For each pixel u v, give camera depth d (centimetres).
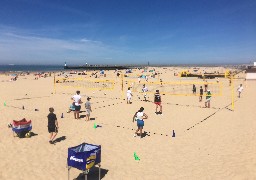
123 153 934
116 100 2222
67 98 2303
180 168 800
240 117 1509
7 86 3416
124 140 1088
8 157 881
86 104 1426
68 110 1653
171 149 975
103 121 1422
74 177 738
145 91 2688
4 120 1410
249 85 3484
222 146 1001
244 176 736
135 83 3834
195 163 838
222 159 869
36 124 1331
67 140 1078
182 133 1191
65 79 4272
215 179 721
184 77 5128
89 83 3875
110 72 7125
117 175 754
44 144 1020
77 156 668
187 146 1008
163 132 1209
